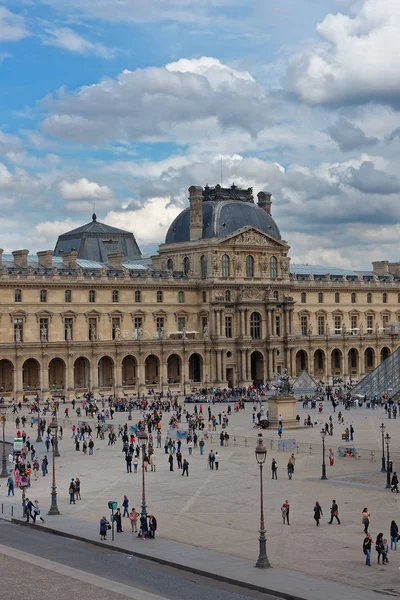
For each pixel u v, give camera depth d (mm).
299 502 96438
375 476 110375
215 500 98500
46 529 86688
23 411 191750
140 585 67875
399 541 79500
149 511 93625
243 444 139500
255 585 67125
